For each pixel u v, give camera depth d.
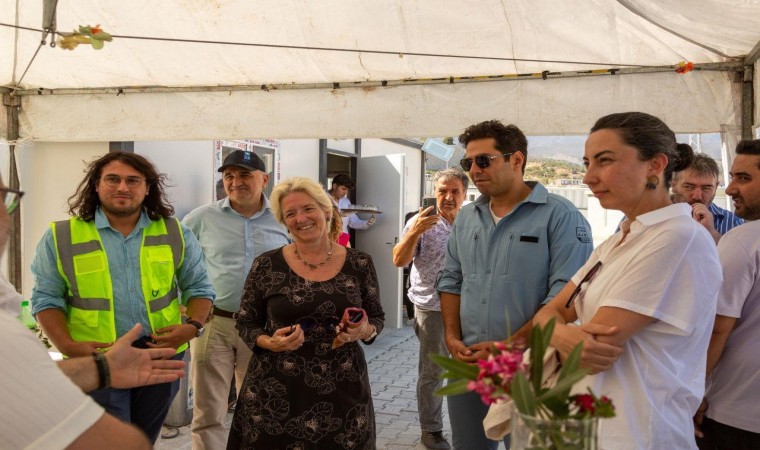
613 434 1.62
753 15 2.79
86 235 2.90
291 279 2.79
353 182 9.63
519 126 3.83
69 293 2.88
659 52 3.47
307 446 2.62
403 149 11.52
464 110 3.93
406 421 5.17
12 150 4.67
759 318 2.14
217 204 4.25
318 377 2.66
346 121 4.14
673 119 3.54
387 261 9.27
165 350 1.71
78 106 4.51
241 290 4.01
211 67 4.07
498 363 1.11
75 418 1.03
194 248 3.27
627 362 1.66
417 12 3.39
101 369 1.59
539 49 3.57
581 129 3.72
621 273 1.69
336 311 2.74
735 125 3.43
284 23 3.56
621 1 2.96
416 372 6.80
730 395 2.20
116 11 3.51
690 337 1.66
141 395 2.94
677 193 3.42
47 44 3.86
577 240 2.60
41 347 1.07
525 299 2.63
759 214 2.44
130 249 2.96
